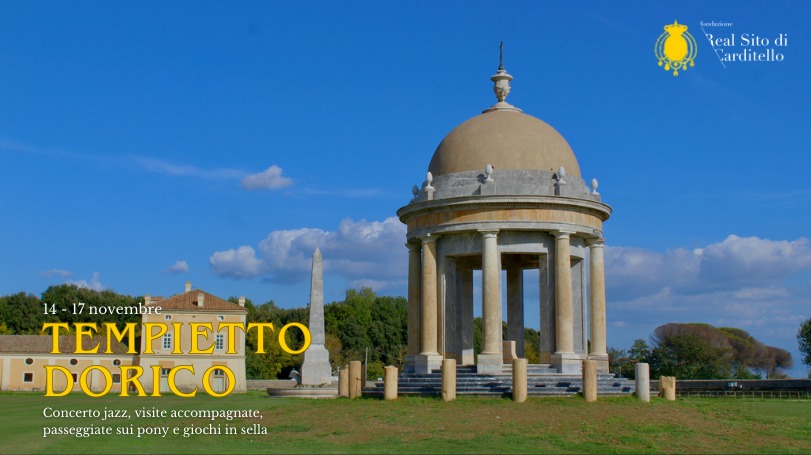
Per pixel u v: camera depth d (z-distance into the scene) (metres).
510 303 58.34
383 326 153.25
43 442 37.47
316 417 43.12
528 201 50.62
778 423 41.75
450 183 52.81
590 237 53.88
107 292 153.62
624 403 44.69
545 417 40.84
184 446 35.84
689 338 125.12
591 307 54.25
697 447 35.97
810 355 129.25
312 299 75.25
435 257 53.06
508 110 56.44
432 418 41.16
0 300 147.62
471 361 57.31
